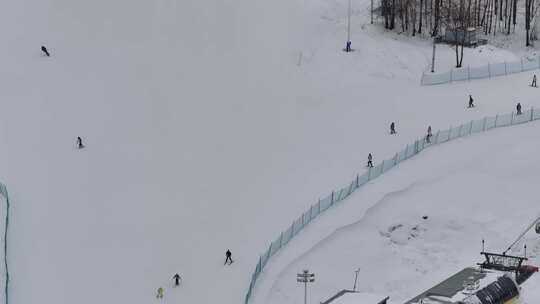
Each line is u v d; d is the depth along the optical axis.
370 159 79.69
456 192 75.44
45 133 87.31
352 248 69.62
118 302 63.81
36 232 71.94
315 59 105.88
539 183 76.38
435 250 70.44
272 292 64.62
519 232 71.50
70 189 78.19
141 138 87.38
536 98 94.19
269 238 70.50
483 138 84.88
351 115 92.19
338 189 76.56
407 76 102.88
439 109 92.56
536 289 62.47
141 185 79.12
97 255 69.31
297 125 90.44
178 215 74.56
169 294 64.56
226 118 91.94
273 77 101.94
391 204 74.12
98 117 90.94
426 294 56.66
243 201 76.25
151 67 102.25
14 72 99.00
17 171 80.50
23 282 65.88
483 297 55.56
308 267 66.94
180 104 94.56
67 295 64.62
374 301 55.41
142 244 70.75
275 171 80.94
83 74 99.56
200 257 68.88
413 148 82.12
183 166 82.38
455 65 104.12
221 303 63.22
